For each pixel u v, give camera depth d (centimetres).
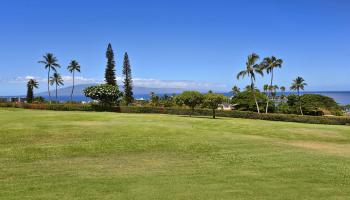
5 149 2084
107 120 3881
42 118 3831
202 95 5934
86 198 1170
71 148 2170
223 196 1202
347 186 1365
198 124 3909
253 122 4697
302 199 1177
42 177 1470
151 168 1689
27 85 11606
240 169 1672
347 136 3375
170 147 2309
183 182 1399
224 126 3822
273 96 11231
